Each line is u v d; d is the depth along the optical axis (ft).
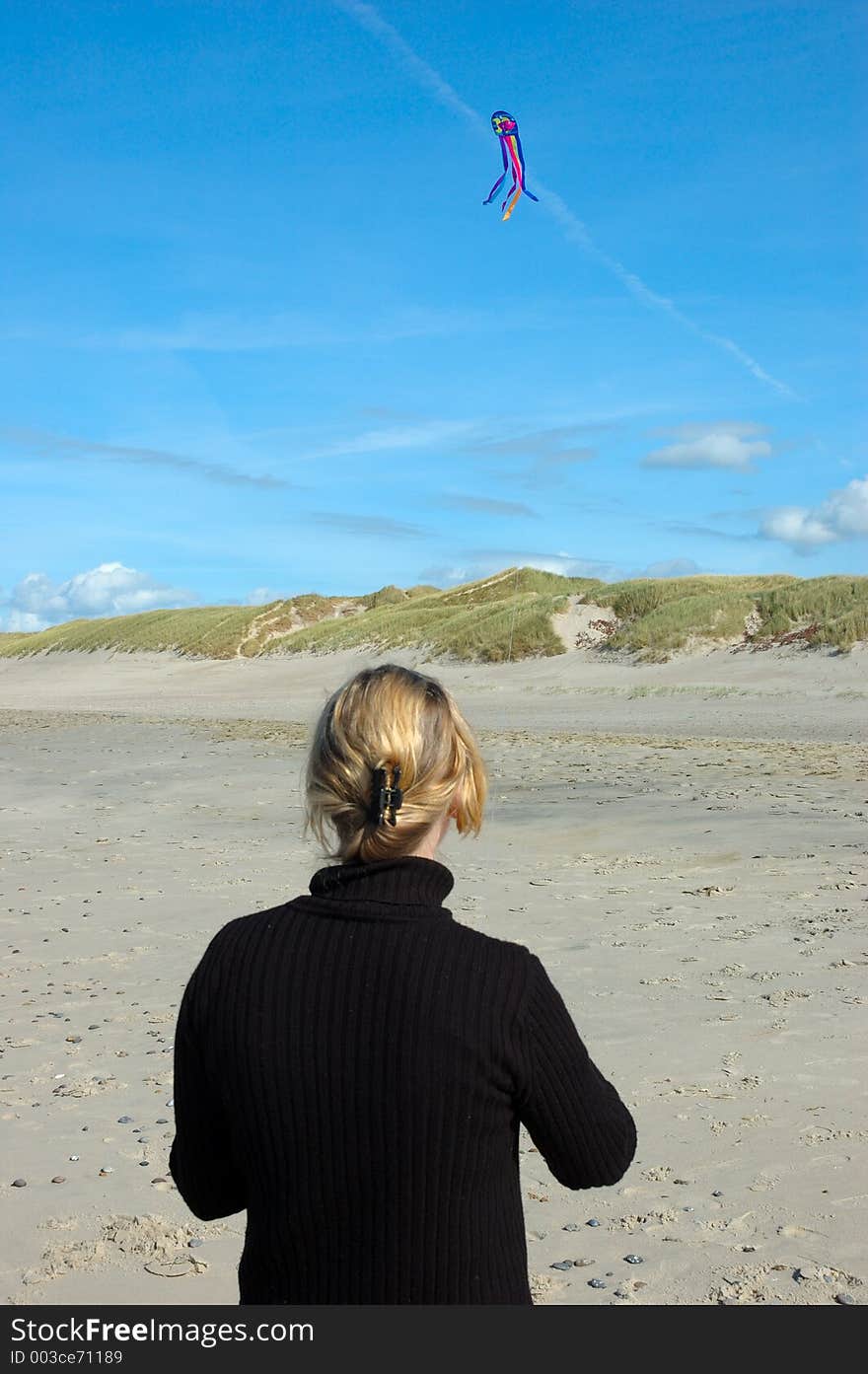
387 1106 4.81
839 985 20.08
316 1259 4.87
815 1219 11.82
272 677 160.56
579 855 34.40
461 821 5.61
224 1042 5.04
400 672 5.64
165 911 28.50
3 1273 11.16
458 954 5.05
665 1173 13.16
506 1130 5.03
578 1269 11.01
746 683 108.37
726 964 21.93
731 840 35.14
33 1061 17.78
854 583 123.34
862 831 35.45
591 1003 19.84
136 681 180.86
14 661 240.53
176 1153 5.48
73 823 44.01
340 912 5.15
